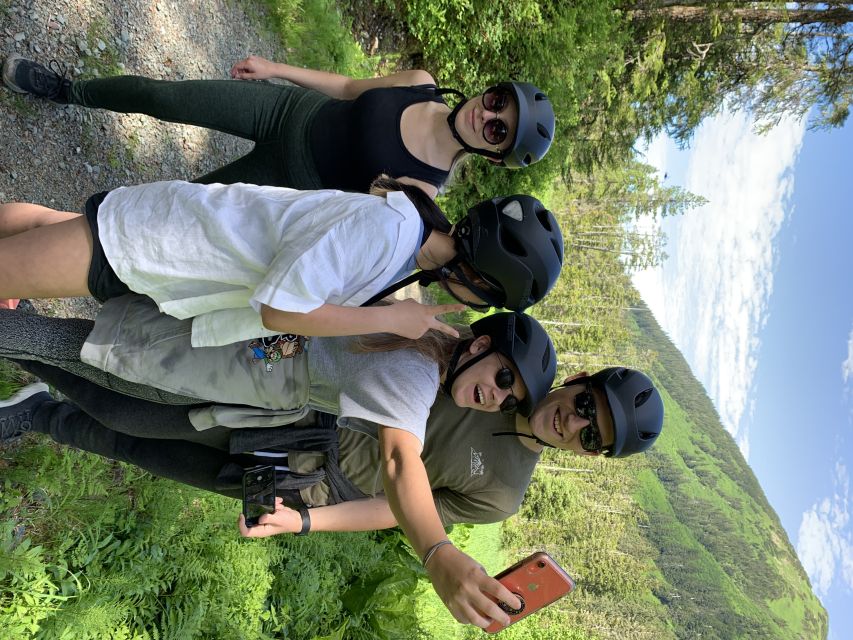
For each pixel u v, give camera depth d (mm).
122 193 1827
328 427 2170
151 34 3809
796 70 11930
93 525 2885
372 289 1755
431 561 1614
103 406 2123
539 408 2428
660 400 2434
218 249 1738
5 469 2594
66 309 2971
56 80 2807
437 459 2473
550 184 13758
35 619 2490
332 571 4832
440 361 2047
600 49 9961
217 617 3584
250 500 2158
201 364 1911
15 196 2744
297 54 5891
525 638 11906
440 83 8867
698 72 12562
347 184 2719
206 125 2820
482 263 1826
